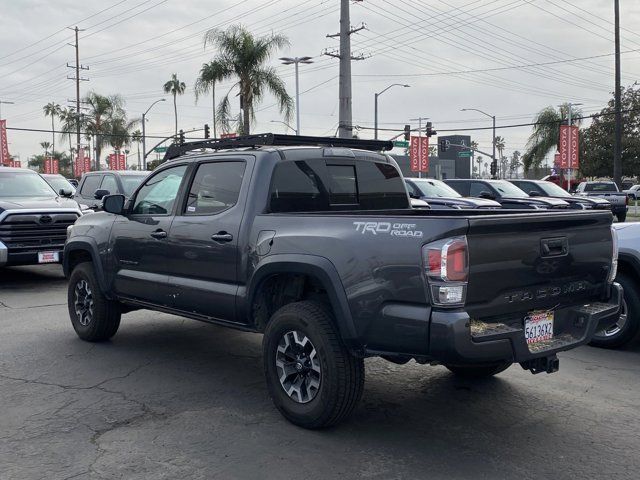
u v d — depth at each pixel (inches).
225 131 1228.5
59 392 214.4
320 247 175.6
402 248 158.6
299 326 178.7
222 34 1190.3
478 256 156.1
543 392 217.0
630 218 1295.5
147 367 243.4
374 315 163.0
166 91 2509.8
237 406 201.9
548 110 1963.6
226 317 209.0
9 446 171.0
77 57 2311.8
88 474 154.9
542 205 606.9
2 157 1673.2
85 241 271.0
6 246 418.6
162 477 153.5
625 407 203.2
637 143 1849.2
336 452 168.1
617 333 268.4
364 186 232.7
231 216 205.5
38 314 342.0
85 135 2137.1
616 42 1249.4
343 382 171.9
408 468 159.0
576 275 184.2
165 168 242.5
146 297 243.1
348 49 949.8
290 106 1222.3
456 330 150.2
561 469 159.3
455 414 196.2
